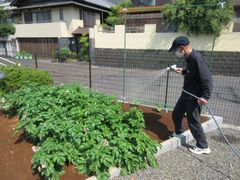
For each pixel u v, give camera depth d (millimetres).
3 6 22891
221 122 4359
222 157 3191
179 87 7414
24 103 3881
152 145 3066
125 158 2760
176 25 12102
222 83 8922
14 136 3586
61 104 3666
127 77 8891
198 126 3154
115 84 8133
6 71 5465
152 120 4227
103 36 14031
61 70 12133
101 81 8797
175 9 11539
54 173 2553
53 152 2666
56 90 4184
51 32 18484
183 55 3062
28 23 20266
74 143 2867
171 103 5852
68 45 18797
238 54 10492
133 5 18922
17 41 20906
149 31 12742
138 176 2750
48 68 12812
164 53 12000
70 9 18156
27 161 3004
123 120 3326
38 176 2734
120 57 13234
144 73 9375
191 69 2980
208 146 3447
